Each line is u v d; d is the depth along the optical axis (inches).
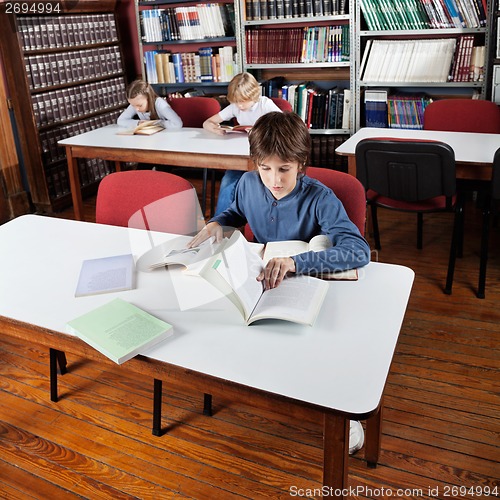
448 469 77.7
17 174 184.1
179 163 141.0
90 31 197.5
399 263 137.9
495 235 150.4
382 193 120.6
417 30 171.9
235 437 85.6
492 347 103.7
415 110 179.6
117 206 93.2
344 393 48.9
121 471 80.0
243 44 195.6
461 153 120.8
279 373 51.8
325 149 195.3
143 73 212.7
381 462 79.4
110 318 60.9
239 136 150.9
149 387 98.0
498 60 163.5
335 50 185.5
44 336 62.1
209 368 52.8
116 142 151.0
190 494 75.7
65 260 78.4
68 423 89.9
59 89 188.5
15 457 83.4
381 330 58.2
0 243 85.4
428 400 91.1
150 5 211.2
